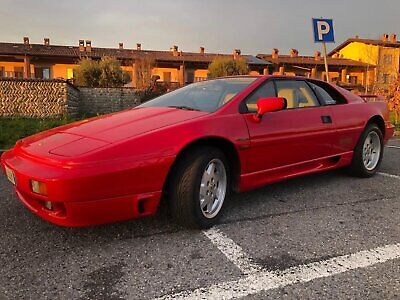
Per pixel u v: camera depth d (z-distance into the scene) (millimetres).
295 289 2002
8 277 2105
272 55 44281
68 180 2186
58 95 13773
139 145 2447
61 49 36125
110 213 2348
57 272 2172
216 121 2861
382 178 4512
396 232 2803
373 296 1936
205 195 2814
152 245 2543
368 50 45219
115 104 18828
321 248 2510
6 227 2842
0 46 33594
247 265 2268
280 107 3070
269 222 2986
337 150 3998
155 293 1954
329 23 8719
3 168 2797
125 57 33875
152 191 2490
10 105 13320
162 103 3492
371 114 4414
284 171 3434
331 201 3555
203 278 2109
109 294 1943
